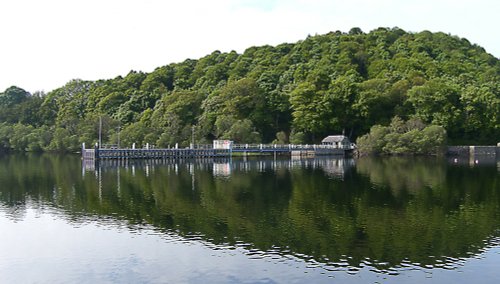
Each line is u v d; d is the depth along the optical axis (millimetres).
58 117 149875
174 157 100375
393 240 29781
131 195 46875
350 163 88438
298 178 61562
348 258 26344
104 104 151750
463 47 174875
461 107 113812
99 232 32250
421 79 126750
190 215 37250
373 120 120562
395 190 49750
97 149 91375
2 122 151125
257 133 114938
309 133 125875
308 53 169500
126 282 23406
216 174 67250
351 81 121688
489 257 26406
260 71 151875
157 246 28875
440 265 25188
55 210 39438
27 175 65812
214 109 124875
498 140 117312
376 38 182000
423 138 103188
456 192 48125
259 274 24125
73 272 24891
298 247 28453
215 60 186625
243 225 33750
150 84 160750
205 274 24250
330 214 37281
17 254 27797
